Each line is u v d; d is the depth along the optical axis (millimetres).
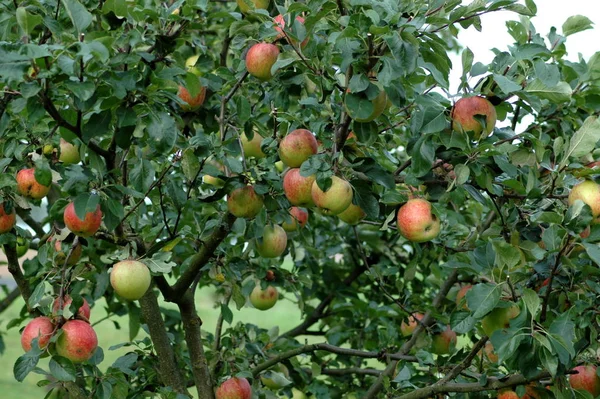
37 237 4035
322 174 2432
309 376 4219
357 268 4672
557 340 2172
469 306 2236
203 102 3338
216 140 2922
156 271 2719
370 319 4344
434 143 2619
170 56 3260
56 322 2564
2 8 2732
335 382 4477
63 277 2719
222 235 2900
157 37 2986
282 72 2809
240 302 3453
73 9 2262
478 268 2463
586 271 2451
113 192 2547
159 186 2857
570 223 2258
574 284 2578
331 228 4707
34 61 2121
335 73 2584
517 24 2777
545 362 2221
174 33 3141
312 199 2711
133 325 4246
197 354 3375
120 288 2672
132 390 3500
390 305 4602
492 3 2459
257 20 3557
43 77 2105
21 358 2459
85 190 2488
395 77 2217
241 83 3186
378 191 2939
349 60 2328
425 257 3971
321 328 4836
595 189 2463
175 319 4570
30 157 2943
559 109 3102
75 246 2787
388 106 2955
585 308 2361
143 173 2738
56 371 2484
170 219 3684
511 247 2246
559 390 2473
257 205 2787
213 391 3408
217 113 3391
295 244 4434
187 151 2803
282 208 3049
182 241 3541
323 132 2850
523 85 2555
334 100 2947
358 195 2611
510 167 2537
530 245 2584
